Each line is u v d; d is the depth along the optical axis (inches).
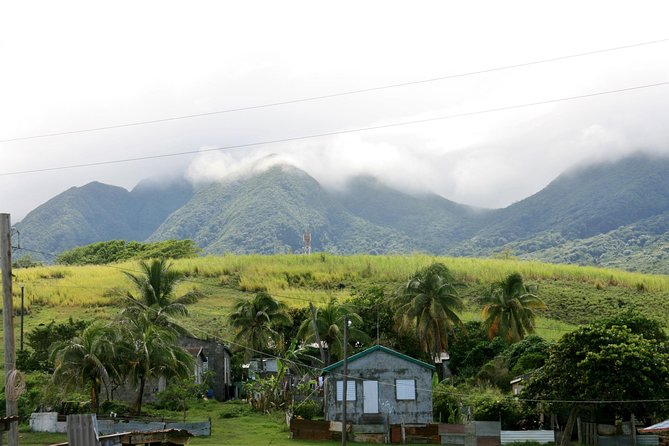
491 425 2170.3
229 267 5718.5
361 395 2337.6
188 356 2581.2
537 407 2204.7
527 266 5890.8
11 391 1114.7
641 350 1982.0
